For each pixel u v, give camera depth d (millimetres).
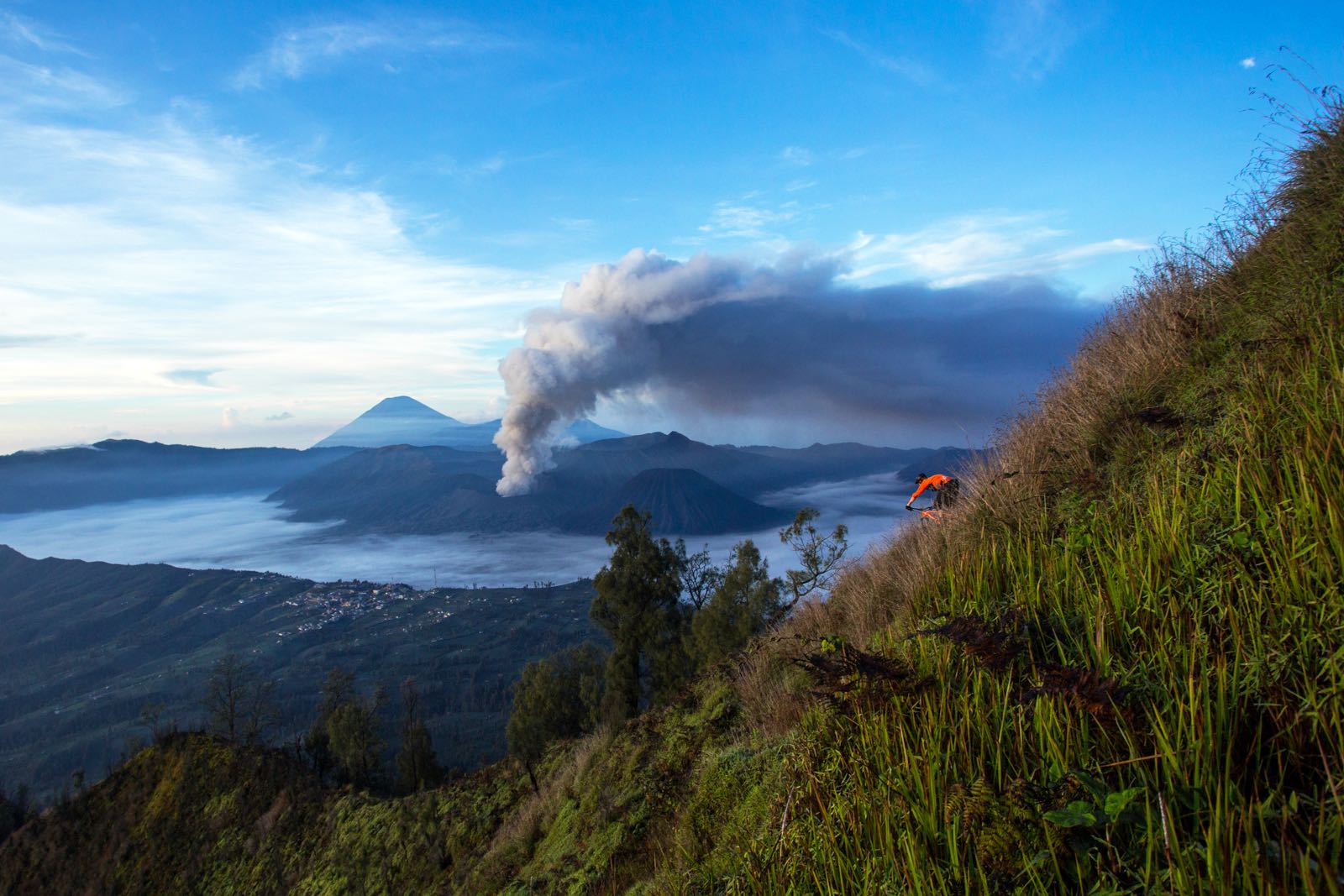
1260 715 1997
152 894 33719
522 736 39562
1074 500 4133
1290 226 4617
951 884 2053
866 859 2342
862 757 2797
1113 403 4887
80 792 44375
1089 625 2697
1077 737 2238
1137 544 2947
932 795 2279
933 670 2986
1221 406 3838
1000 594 3510
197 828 36812
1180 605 2514
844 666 3170
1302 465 2496
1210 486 2996
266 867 30062
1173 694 2186
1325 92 4766
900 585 5059
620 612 31188
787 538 9719
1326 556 2164
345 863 21609
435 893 15711
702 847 4109
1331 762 1789
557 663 41750
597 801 8172
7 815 56781
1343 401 2830
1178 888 1617
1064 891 1803
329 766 51719
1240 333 4449
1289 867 1578
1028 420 6184
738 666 7879
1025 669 2672
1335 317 3576
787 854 2789
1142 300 6332
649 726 9141
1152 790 1964
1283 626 2135
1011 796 2076
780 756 4188
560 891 6332
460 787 20734
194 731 46625
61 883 37312
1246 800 1797
